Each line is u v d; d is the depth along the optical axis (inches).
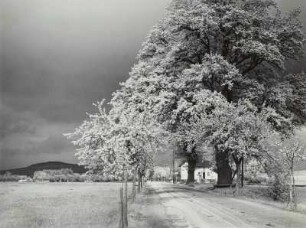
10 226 813.9
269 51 1707.7
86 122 1011.9
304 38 1812.3
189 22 1754.4
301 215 881.5
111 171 941.2
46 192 2046.0
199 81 1704.0
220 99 1648.6
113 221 756.0
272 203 1229.1
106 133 984.3
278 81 1909.4
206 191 2014.0
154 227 690.8
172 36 1870.1
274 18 1845.5
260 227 690.8
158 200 1334.9
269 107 1728.6
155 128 1100.5
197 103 1676.9
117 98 1648.6
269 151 1507.1
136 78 1754.4
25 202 1381.6
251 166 1828.2
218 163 1931.6
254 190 1675.7
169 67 1878.7
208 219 804.6
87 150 1000.9
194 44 1859.0
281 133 1740.9
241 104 1676.9
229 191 1712.6
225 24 1712.6
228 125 1560.0
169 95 1704.0
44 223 826.8
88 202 1338.6
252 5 1863.9
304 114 1861.5
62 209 1093.1
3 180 3659.0
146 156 1114.7
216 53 1702.8
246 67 1909.4
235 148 1515.7
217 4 1786.4
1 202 1364.4
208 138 1626.5
